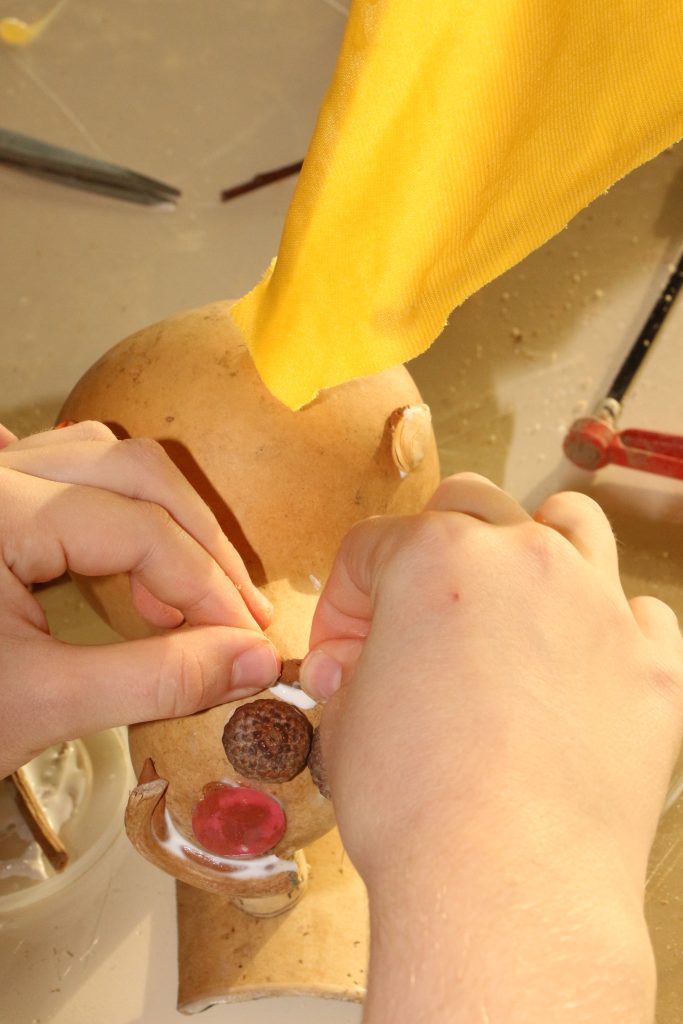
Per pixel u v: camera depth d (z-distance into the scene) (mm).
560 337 536
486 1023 202
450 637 237
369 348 278
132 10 664
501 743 223
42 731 294
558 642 238
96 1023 384
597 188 270
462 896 210
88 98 633
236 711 304
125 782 436
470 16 246
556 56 253
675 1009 369
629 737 234
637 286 548
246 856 327
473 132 254
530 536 252
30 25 657
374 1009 212
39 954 399
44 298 568
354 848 233
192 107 631
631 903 213
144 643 297
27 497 304
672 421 509
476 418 516
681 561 468
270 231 592
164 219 597
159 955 397
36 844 420
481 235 268
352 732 238
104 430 331
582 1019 202
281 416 349
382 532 264
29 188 602
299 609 338
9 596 302
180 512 316
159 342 369
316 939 375
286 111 632
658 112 264
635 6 250
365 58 254
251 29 660
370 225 266
